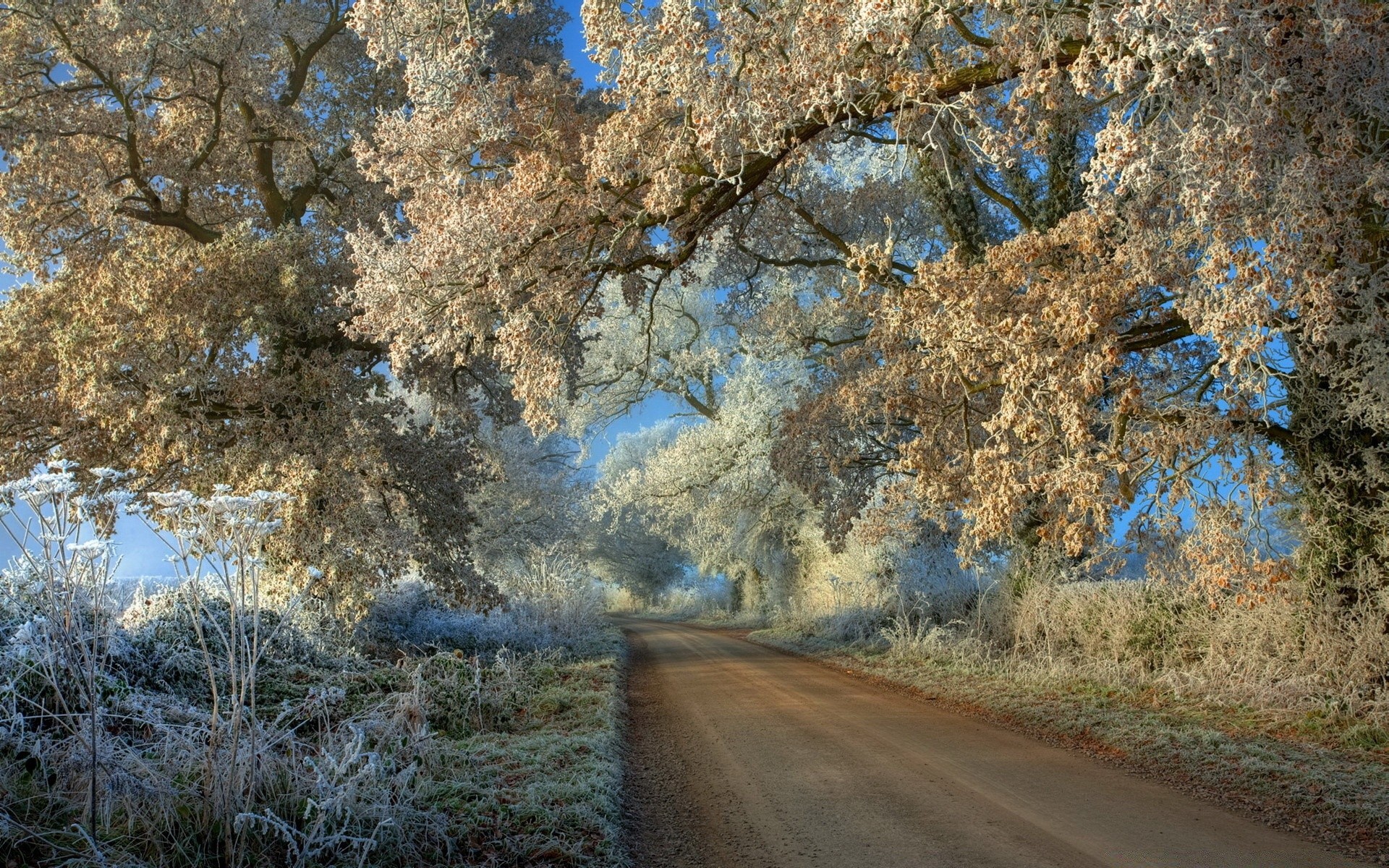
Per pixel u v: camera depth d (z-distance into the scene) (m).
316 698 6.66
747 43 9.78
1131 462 9.59
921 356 11.91
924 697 13.06
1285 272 7.61
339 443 15.47
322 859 4.55
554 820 5.88
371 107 23.36
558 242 12.96
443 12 12.03
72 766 4.48
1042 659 14.16
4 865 3.76
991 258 9.99
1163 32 7.12
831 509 17.94
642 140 11.87
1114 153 7.48
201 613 8.59
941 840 5.86
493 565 30.02
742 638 28.42
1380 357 9.30
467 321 12.45
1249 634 11.57
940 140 12.49
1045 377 9.12
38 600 5.69
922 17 9.96
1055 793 7.12
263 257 15.54
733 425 27.06
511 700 10.68
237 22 17.38
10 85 16.81
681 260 13.93
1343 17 7.42
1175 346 11.59
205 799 4.48
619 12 10.23
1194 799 6.99
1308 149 8.31
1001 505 9.48
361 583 14.74
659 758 8.74
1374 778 7.27
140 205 19.80
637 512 48.88
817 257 22.19
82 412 13.91
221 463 15.12
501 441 29.69
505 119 12.95
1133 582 14.26
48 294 14.99
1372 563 10.23
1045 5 9.11
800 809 6.70
